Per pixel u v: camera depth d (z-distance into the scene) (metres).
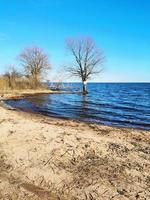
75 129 14.58
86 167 8.09
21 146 9.91
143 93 74.19
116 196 6.42
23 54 64.81
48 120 18.89
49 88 67.50
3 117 16.77
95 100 42.78
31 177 7.49
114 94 66.12
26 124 13.96
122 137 12.93
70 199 6.36
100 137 12.09
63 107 30.83
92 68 57.22
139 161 8.70
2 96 43.59
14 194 6.55
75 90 70.44
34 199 6.32
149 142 11.92
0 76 59.09
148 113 26.12
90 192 6.64
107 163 8.43
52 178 7.39
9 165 8.32
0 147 9.91
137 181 7.20
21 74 63.12
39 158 8.77
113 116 23.56
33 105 32.19
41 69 65.56
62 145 10.05
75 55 56.69
